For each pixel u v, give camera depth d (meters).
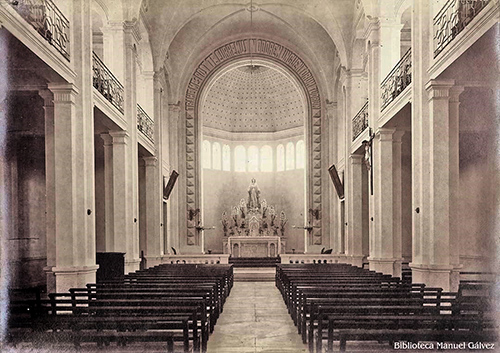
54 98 11.44
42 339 6.17
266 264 26.58
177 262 22.53
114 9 16.69
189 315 7.16
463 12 10.59
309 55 28.17
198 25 25.88
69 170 11.50
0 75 10.46
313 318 8.01
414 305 8.07
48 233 11.65
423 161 11.58
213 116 34.44
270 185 35.72
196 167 28.44
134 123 17.22
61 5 11.79
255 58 28.45
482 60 9.95
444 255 11.21
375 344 7.53
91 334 6.04
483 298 8.05
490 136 11.51
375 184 16.64
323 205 28.48
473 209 12.20
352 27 21.73
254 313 12.68
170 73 26.97
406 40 20.14
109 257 13.95
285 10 25.09
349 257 22.02
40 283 14.83
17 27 8.59
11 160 13.86
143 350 7.21
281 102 34.94
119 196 16.44
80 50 11.88
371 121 16.92
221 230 34.34
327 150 28.50
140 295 9.23
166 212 25.84
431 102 11.38
